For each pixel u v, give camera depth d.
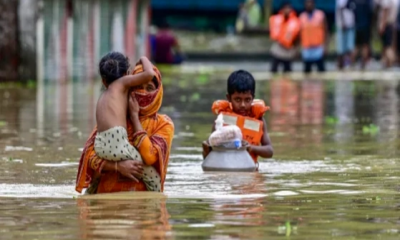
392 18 70.56
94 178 14.51
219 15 99.81
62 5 48.53
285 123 27.72
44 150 20.33
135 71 14.65
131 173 14.12
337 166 17.67
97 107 14.39
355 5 70.00
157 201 13.41
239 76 17.92
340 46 70.56
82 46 52.44
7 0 45.25
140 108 14.44
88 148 14.41
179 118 29.39
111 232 11.13
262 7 100.12
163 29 77.00
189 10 98.56
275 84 51.66
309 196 13.94
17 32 45.81
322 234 11.03
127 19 61.84
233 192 14.38
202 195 14.02
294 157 19.25
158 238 10.80
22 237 10.92
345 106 35.19
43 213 12.45
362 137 23.52
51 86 46.25
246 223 11.68
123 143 14.12
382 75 61.72
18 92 41.19
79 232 11.16
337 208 12.82
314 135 24.06
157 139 14.39
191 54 86.50
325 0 95.88
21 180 15.85
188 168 17.45
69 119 28.44
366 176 16.20
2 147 20.88
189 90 45.62
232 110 17.98
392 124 27.53
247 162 17.11
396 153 19.92
